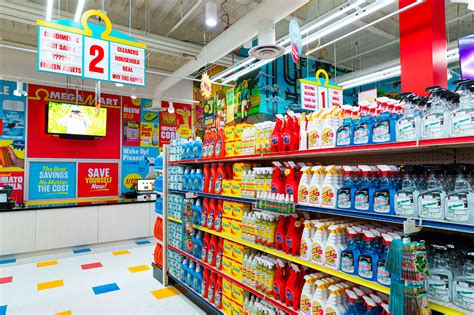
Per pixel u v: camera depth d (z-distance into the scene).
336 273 2.16
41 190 8.63
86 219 6.63
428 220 1.66
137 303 3.96
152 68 10.36
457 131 1.54
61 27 3.66
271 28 4.95
